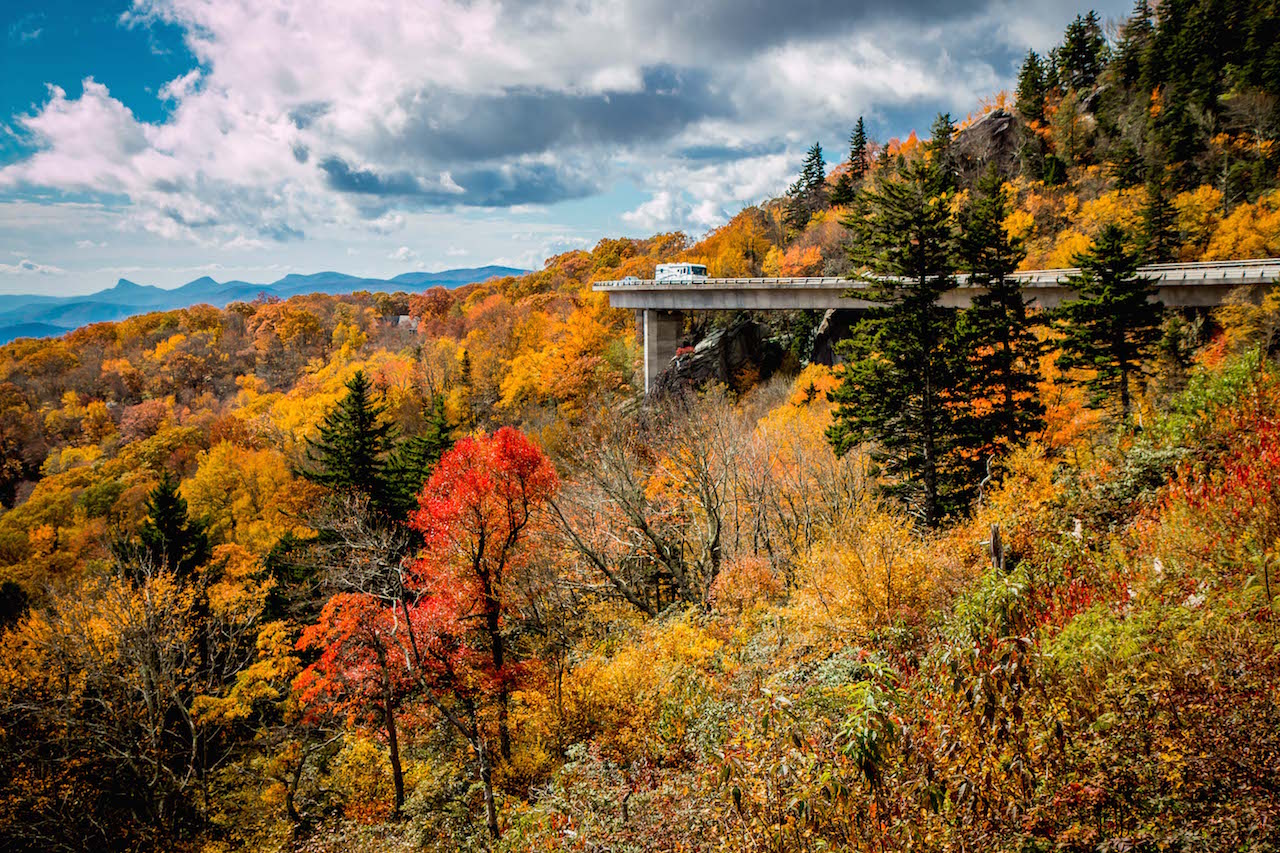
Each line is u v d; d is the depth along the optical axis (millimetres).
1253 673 6875
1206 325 42156
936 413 27469
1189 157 68500
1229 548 10094
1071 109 80750
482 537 23094
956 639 7027
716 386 60500
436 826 18906
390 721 20172
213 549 38438
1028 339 29516
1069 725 6777
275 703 28156
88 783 23266
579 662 23312
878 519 17750
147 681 23703
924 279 27609
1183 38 82438
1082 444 26281
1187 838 5660
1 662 24078
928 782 6160
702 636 20531
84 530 58719
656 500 32438
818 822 6527
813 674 13359
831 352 62250
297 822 22094
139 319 156500
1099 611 8969
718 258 94125
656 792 11172
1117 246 29891
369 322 154625
